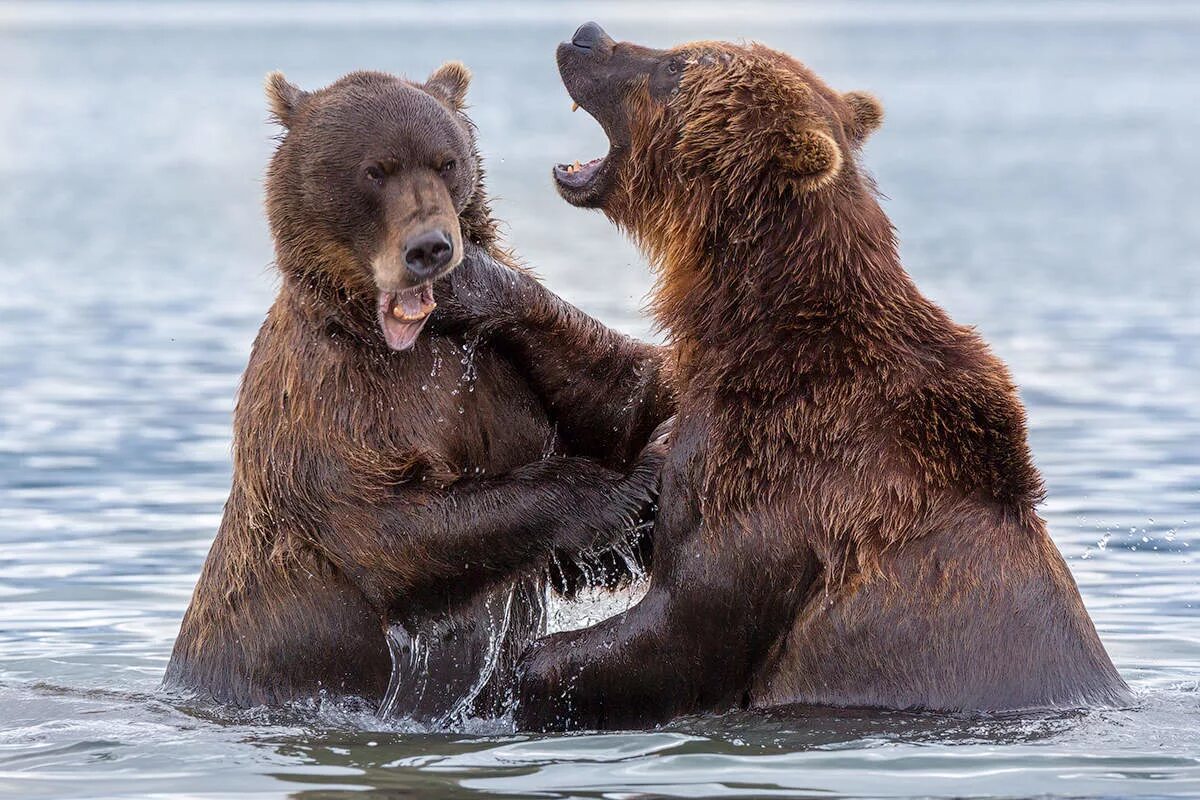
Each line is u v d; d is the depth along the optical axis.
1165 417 22.22
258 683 11.44
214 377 25.33
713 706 10.81
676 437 10.76
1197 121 89.88
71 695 11.70
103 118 92.75
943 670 10.10
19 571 15.52
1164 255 39.91
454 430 11.13
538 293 11.26
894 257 10.93
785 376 10.49
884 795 8.73
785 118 10.71
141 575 15.43
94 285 35.16
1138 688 11.29
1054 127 87.12
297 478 10.84
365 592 10.98
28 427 21.97
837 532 10.27
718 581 10.50
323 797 8.89
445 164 10.96
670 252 11.29
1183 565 15.40
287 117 11.51
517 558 10.62
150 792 9.04
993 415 10.49
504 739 10.24
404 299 10.64
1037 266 38.00
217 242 42.88
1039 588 10.27
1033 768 9.15
